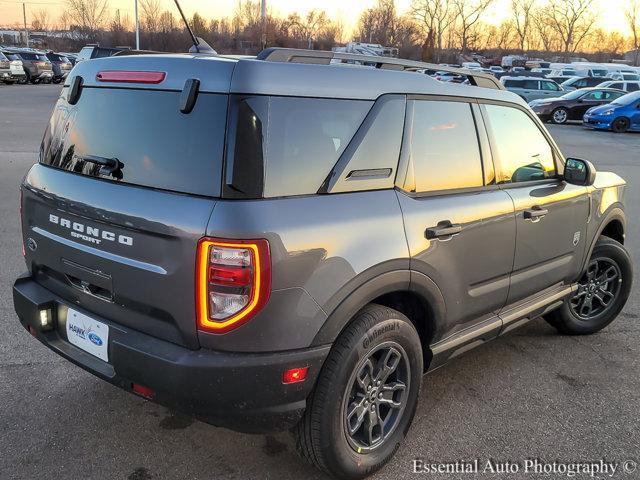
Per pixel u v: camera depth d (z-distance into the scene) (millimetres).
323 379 2561
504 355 4266
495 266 3383
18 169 10445
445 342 3217
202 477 2857
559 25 72688
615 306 4684
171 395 2424
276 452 3061
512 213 3432
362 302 2613
